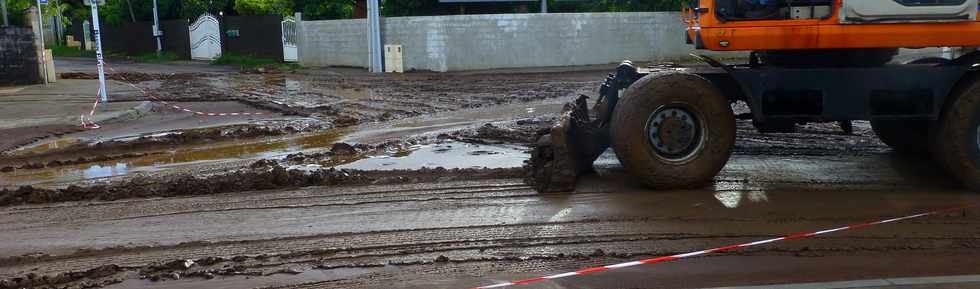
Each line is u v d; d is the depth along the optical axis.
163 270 5.27
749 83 7.19
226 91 18.44
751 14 7.09
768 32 6.88
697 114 7.16
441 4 29.56
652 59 27.38
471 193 7.31
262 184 7.72
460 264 5.31
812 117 7.25
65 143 10.70
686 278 4.97
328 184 7.83
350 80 21.97
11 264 5.48
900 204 6.72
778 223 6.18
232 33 32.69
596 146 7.79
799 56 7.34
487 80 21.28
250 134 11.66
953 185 7.40
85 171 8.96
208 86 20.02
